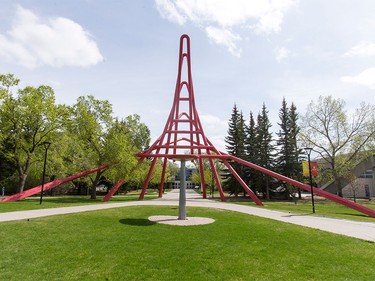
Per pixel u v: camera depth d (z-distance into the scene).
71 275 6.43
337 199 24.42
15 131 26.42
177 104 37.75
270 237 10.76
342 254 8.62
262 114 47.91
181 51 37.75
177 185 106.56
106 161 29.89
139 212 17.84
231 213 18.55
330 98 39.97
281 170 42.53
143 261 7.45
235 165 44.34
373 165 47.53
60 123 28.81
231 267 7.19
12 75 26.16
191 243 9.41
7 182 41.78
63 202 24.69
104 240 9.57
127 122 35.84
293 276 6.71
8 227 11.23
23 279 6.13
